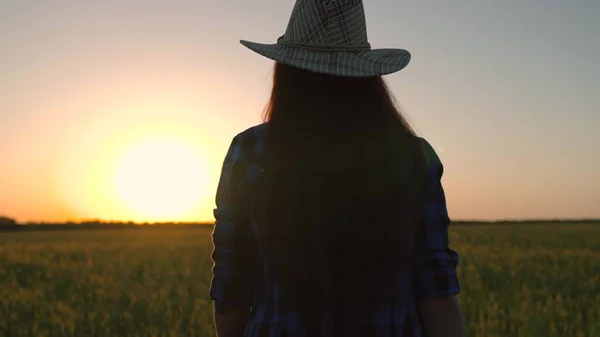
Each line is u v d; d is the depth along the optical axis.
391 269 1.89
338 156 1.90
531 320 9.14
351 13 2.00
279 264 1.92
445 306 2.04
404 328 1.94
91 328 9.74
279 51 2.01
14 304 11.87
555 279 15.33
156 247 30.69
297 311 1.89
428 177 2.01
